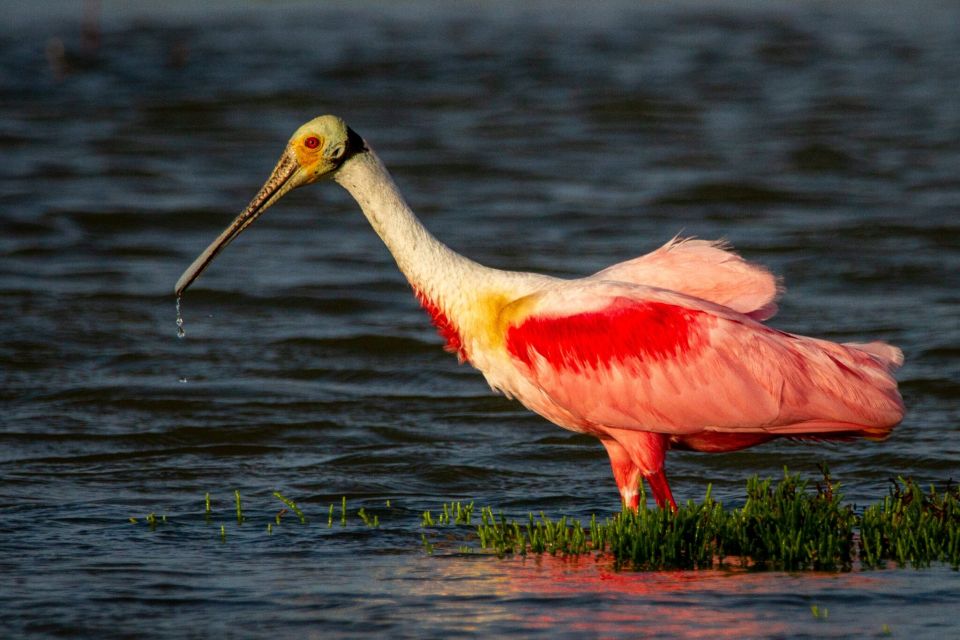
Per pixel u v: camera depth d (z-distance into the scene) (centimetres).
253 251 2439
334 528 1153
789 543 1030
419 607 933
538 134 3631
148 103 4125
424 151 3378
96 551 1084
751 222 2638
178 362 1769
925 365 1712
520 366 1079
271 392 1645
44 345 1831
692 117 3884
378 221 1134
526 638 871
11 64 4859
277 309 2059
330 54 5097
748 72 4700
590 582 978
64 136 3603
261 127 3762
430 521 1162
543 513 1195
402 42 5438
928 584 960
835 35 5691
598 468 1368
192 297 2086
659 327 1048
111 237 2538
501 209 2769
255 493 1277
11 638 890
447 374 1739
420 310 2050
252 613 930
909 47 5328
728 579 980
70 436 1463
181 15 6359
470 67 4788
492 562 1038
